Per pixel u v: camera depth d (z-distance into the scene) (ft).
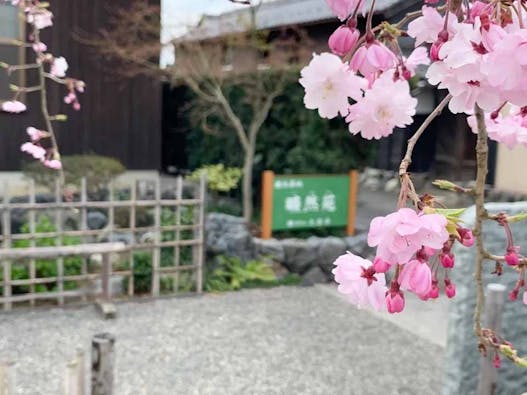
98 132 26.78
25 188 25.14
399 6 22.16
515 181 32.99
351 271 3.56
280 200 23.66
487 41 2.99
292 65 26.27
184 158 36.55
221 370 14.57
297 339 16.76
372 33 3.74
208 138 31.60
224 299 19.95
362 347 16.43
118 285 19.58
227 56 27.89
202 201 20.04
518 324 11.44
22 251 16.97
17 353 14.85
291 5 34.86
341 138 25.54
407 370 15.06
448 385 11.33
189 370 14.47
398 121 3.80
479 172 3.36
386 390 13.96
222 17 27.78
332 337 17.04
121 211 22.61
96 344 8.96
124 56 25.16
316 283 22.48
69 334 16.20
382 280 3.53
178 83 29.81
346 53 3.76
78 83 13.78
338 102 3.73
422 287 3.10
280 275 22.34
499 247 10.86
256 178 28.37
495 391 10.78
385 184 42.24
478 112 3.34
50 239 19.03
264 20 31.76
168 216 21.08
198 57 27.12
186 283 20.43
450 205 34.45
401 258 3.05
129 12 26.27
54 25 25.59
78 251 17.40
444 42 3.23
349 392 13.79
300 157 25.64
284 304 19.83
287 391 13.70
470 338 11.11
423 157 41.86
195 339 16.35
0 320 17.04
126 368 14.38
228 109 25.62
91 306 18.43
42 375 13.74
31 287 18.04
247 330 17.24
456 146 38.24
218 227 22.74
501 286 10.54
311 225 24.25
